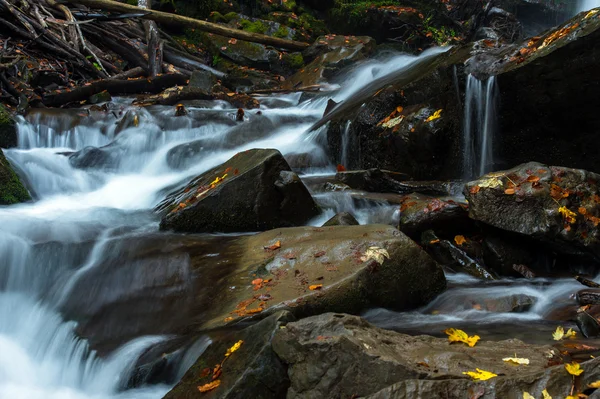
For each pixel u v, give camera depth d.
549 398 2.79
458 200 6.79
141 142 9.52
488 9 14.17
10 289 5.38
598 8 6.35
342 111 9.30
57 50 12.35
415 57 13.50
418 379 3.04
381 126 8.23
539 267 5.74
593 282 5.24
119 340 4.52
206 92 12.07
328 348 3.30
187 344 4.13
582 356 3.55
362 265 4.70
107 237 5.97
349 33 16.80
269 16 16.33
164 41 14.80
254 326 3.74
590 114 6.69
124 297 5.05
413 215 6.06
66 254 5.53
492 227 5.73
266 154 6.42
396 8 16.19
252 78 14.44
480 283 5.40
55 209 7.26
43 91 11.29
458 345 3.68
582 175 5.67
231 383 3.42
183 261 5.31
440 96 7.79
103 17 13.54
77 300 5.10
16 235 5.77
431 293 4.99
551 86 6.65
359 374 3.21
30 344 4.81
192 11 16.03
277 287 4.65
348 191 7.17
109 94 11.66
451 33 15.58
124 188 8.41
